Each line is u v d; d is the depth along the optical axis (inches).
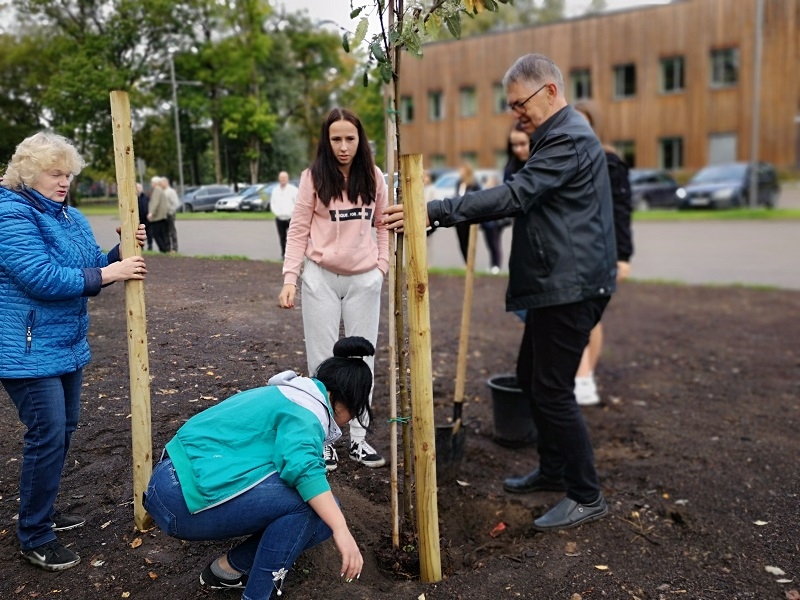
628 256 174.9
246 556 95.6
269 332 123.1
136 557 104.1
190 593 97.3
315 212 117.8
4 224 90.7
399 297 107.3
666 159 1066.1
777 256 516.1
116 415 119.2
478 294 342.6
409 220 98.0
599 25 1066.1
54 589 97.3
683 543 121.9
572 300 119.1
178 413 113.0
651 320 314.5
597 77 1079.6
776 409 193.9
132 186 99.2
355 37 99.0
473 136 1131.9
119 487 115.0
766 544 121.3
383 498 123.8
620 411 195.2
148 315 117.6
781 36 983.0
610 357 253.1
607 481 149.2
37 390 96.4
